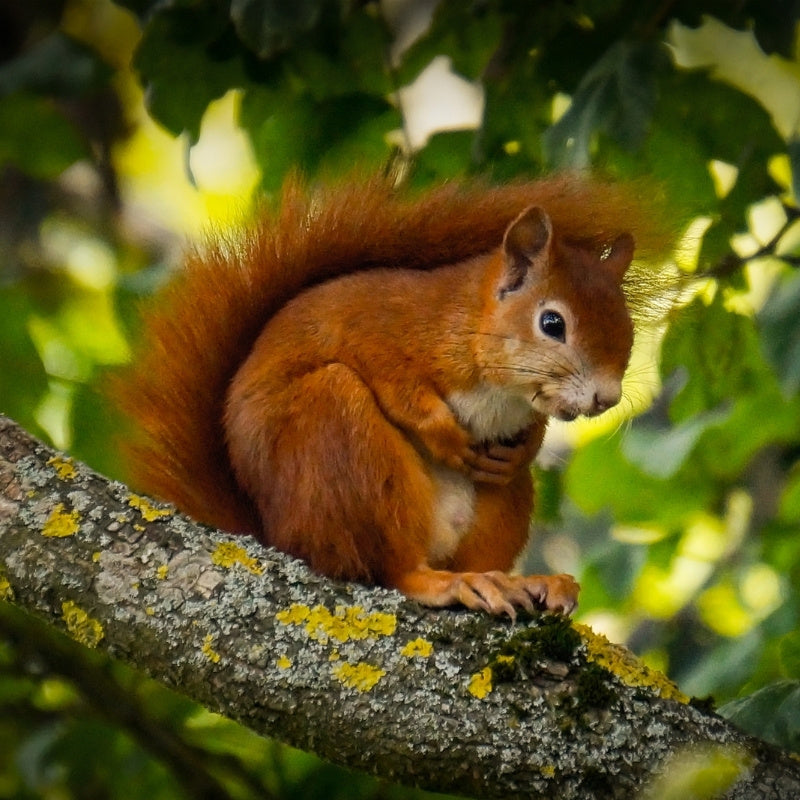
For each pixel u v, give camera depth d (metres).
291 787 10.96
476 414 8.98
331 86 11.11
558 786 6.78
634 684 7.00
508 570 9.10
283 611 7.14
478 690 6.92
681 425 11.67
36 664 11.17
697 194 10.33
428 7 14.10
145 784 11.39
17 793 11.79
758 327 10.19
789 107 13.47
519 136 10.45
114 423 9.45
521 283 8.92
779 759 6.81
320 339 8.62
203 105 10.66
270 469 8.30
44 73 11.56
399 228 9.30
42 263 14.77
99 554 7.23
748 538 12.51
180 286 9.02
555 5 10.18
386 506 8.21
